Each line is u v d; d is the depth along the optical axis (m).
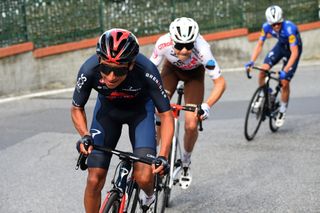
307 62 17.70
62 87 12.97
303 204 5.83
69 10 13.30
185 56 5.27
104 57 3.82
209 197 6.09
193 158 7.60
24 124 9.39
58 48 12.86
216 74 5.63
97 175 4.22
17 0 12.23
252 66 8.87
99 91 4.32
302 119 9.95
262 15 17.72
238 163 7.37
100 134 4.51
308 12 18.83
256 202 5.92
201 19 16.25
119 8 14.45
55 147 8.02
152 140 4.44
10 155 7.60
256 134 9.00
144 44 14.93
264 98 8.73
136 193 4.55
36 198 6.01
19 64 12.10
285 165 7.25
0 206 5.77
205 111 5.08
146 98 4.55
